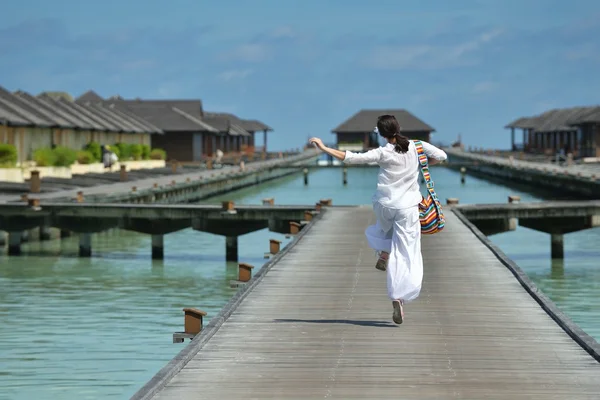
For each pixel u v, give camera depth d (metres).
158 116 111.56
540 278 30.11
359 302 16.03
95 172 73.44
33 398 15.36
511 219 35.03
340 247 24.73
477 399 10.30
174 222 35.53
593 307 24.30
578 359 11.94
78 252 37.91
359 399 10.33
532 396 10.38
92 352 18.81
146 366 17.62
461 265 20.94
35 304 25.03
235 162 111.62
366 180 114.31
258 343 12.88
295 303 15.94
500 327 13.88
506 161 108.94
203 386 10.81
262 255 37.28
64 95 122.44
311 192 86.88
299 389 10.70
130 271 32.25
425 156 13.42
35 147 67.44
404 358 12.05
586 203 35.56
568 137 135.62
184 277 30.75
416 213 13.36
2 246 38.31
